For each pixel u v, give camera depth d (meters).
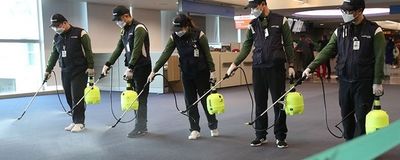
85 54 4.76
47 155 3.81
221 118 5.62
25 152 3.94
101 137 4.53
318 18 16.48
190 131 4.57
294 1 13.24
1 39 8.88
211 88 4.20
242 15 14.21
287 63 3.87
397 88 9.31
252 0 3.74
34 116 6.07
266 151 3.81
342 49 3.24
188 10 11.00
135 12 11.92
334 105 6.73
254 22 3.85
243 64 10.56
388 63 15.40
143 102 4.52
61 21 4.66
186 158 3.63
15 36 9.16
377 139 1.14
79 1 10.17
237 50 11.21
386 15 15.13
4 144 4.27
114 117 5.80
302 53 10.77
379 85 3.05
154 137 4.48
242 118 5.60
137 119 4.53
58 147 4.11
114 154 3.81
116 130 4.89
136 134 4.52
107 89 9.84
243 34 16.19
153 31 12.59
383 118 2.96
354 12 3.06
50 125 5.30
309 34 19.22
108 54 9.75
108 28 11.07
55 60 5.03
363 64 3.12
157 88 8.96
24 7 9.29
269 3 13.58
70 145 4.19
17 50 9.23
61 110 6.68
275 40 3.74
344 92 3.29
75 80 4.77
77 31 4.72
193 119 4.38
